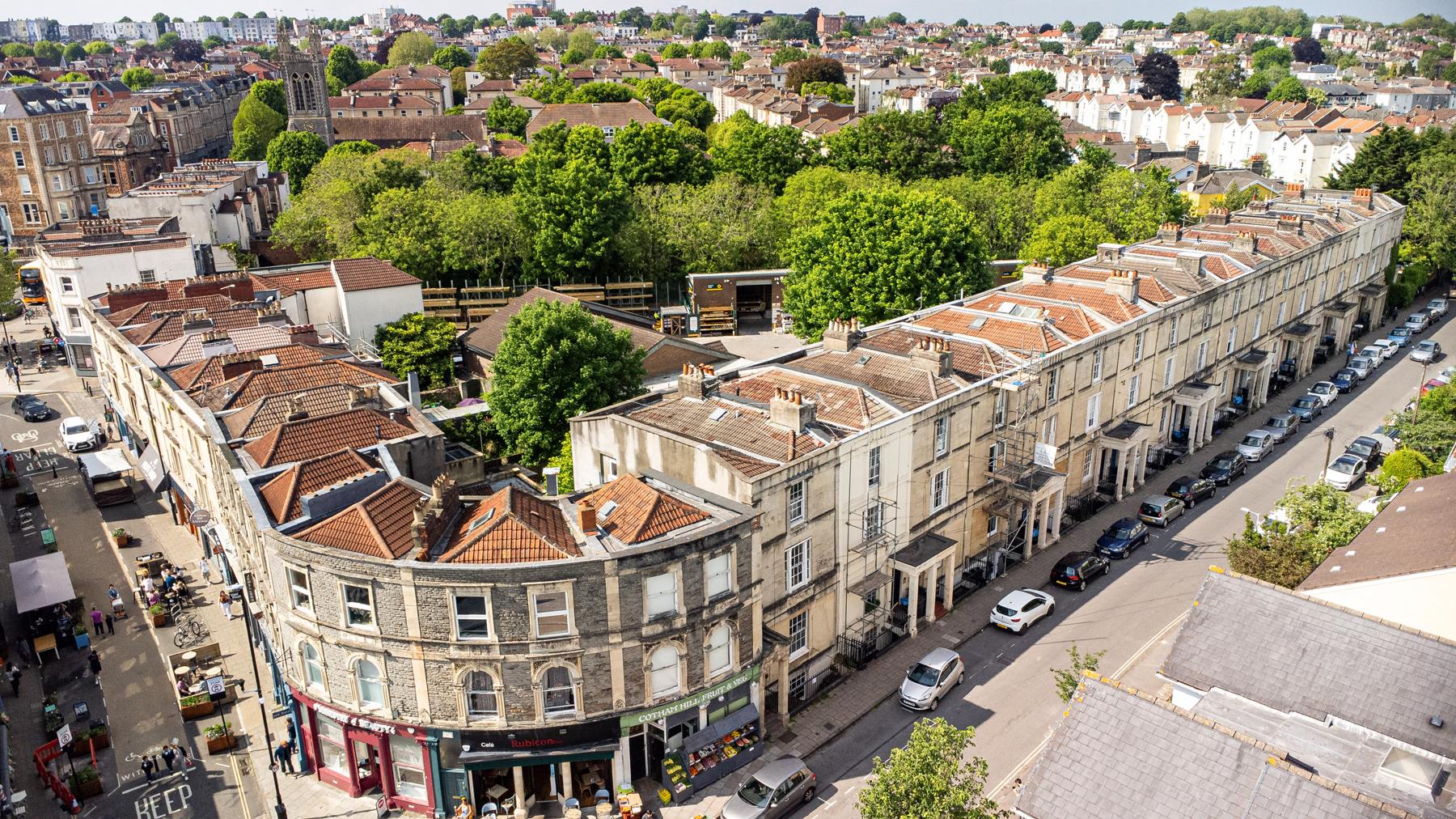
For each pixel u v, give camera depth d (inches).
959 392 2036.2
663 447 1808.6
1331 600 1448.1
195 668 1911.9
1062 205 4224.9
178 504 2561.5
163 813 1585.9
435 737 1509.6
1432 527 1533.0
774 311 4163.4
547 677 1499.8
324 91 6742.1
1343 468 2691.9
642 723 1549.0
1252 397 3253.0
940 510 2098.9
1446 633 1362.0
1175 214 4237.2
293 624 1531.7
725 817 1508.4
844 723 1784.0
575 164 4074.8
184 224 4256.9
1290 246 3395.7
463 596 1428.4
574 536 1539.1
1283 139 6830.7
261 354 2423.7
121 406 2913.4
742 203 4527.6
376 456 1854.1
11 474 2785.4
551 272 4128.9
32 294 4473.4
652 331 3211.1
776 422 1827.0
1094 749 1100.5
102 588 2260.1
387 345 3270.2
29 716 1824.6
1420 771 1075.3
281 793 1624.0
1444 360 3688.5
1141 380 2704.2
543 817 1563.7
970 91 6496.1
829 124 7003.0
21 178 5251.0
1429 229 4475.9
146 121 6486.2
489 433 2935.5
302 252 4279.0
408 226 3998.5
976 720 1772.9
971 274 3228.3
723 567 1571.1
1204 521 2524.6
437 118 6934.1
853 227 3142.2
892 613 2065.7
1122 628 2042.3
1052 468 2240.4
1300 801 985.5
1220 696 1272.1
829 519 1812.3
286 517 1590.8
